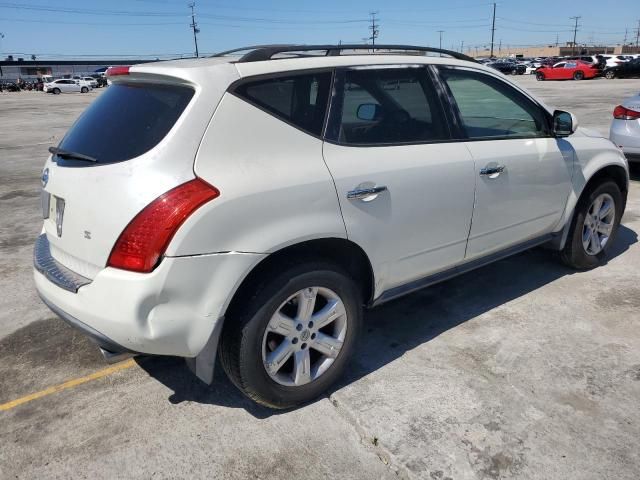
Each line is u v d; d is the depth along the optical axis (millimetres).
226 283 2467
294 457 2602
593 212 4523
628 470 2457
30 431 2826
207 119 2480
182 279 2377
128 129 2607
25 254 5473
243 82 2617
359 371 3270
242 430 2795
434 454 2582
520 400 2949
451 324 3799
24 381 3275
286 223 2592
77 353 3576
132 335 2414
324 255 2912
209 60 2914
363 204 2883
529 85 32969
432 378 3170
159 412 2955
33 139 15047
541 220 4055
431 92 3332
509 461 2525
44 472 2553
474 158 3428
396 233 3080
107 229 2428
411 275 3318
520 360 3324
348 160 2861
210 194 2393
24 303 4324
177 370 3355
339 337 3002
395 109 3146
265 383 2744
